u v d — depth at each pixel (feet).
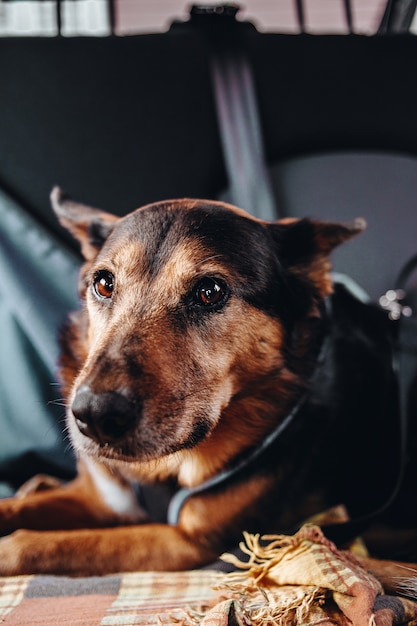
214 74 2.63
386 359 2.21
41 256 2.47
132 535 2.04
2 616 1.58
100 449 1.70
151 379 1.68
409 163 2.68
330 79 2.72
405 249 2.56
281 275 2.08
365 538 2.05
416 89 2.76
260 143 2.56
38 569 1.93
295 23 4.70
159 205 2.03
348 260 2.52
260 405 2.08
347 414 2.18
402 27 3.49
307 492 2.12
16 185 2.54
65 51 2.66
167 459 2.04
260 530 2.06
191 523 2.05
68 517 2.23
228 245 1.94
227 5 2.78
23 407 2.47
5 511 2.15
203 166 2.59
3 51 2.64
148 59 2.66
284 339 2.07
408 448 2.06
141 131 2.60
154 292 1.85
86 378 1.62
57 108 2.61
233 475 2.07
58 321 2.43
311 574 1.54
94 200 2.56
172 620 1.50
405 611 1.49
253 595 1.61
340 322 2.30
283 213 2.57
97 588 1.78
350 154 2.66
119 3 4.53
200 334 1.87
